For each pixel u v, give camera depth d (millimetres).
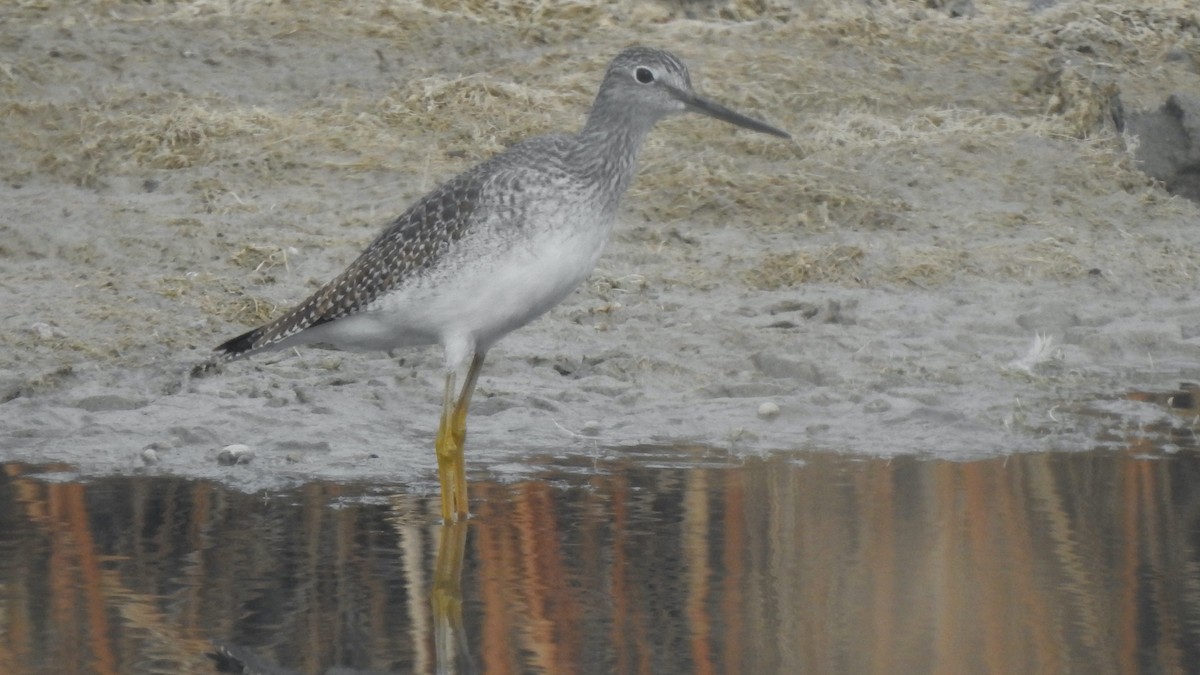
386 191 17516
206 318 14531
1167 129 19094
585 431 12547
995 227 17562
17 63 19312
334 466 11672
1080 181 18672
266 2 21016
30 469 11430
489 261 10367
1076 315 15469
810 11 22188
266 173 17797
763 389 13516
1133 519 10336
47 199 17078
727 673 7961
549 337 14547
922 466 11609
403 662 8094
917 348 14484
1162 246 17469
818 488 11070
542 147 10562
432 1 21500
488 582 9273
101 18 20453
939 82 20703
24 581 9172
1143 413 12992
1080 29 22188
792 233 17188
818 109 19781
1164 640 8352
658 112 10898
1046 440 12250
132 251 15875
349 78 19875
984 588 9109
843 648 8266
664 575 9375
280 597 8984
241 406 12773
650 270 16156
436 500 10914
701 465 11672
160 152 18062
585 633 8500
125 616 8672
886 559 9633
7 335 13953
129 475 11320
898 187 18234
